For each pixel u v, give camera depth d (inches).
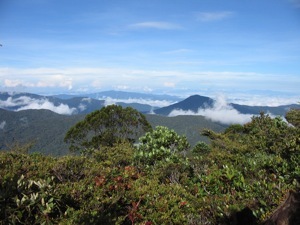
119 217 220.2
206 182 307.7
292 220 161.5
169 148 539.8
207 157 403.2
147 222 223.8
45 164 296.4
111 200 236.7
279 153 366.3
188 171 368.2
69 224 197.0
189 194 281.6
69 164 296.7
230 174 304.0
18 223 196.1
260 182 268.5
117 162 454.9
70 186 248.4
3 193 203.8
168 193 281.6
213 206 241.3
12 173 246.5
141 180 311.7
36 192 223.8
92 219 205.2
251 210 214.4
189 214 238.5
